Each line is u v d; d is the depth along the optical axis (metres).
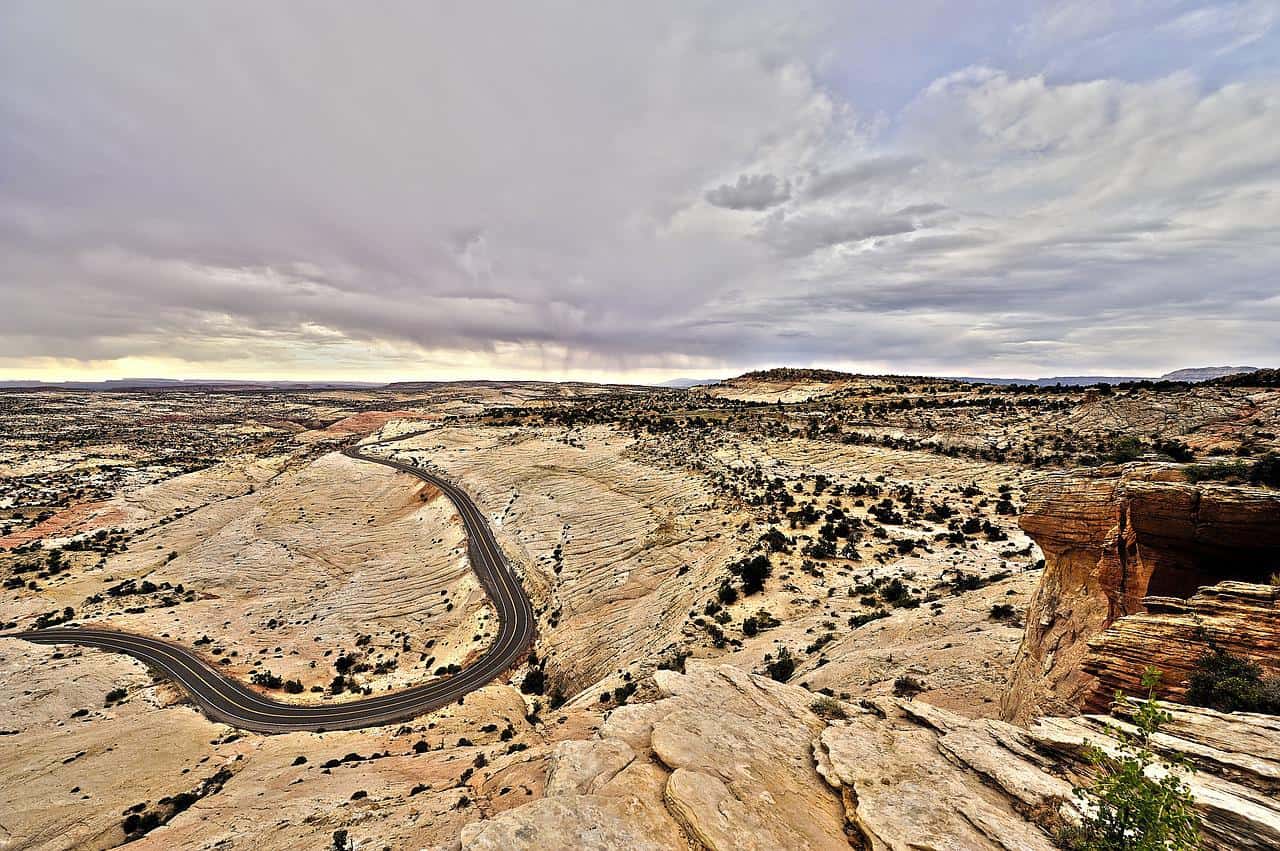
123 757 54.09
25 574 120.12
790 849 10.98
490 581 103.44
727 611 59.38
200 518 157.38
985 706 23.52
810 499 94.06
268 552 131.38
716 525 92.12
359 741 53.94
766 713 17.12
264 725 65.12
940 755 13.56
